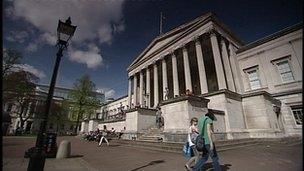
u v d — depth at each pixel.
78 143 19.67
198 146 5.18
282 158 8.10
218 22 25.42
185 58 27.23
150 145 13.33
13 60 33.84
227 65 23.58
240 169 6.32
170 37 32.50
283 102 20.73
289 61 21.53
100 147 15.19
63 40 5.64
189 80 25.72
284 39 22.31
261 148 11.88
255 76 24.36
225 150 11.17
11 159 8.60
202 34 25.36
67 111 54.12
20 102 42.41
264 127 16.61
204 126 5.39
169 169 6.63
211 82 31.73
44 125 4.85
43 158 4.70
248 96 18.34
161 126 18.00
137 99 38.66
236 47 28.14
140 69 38.22
